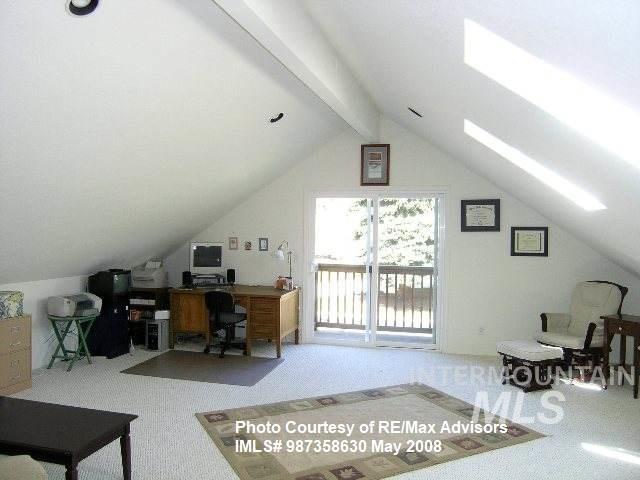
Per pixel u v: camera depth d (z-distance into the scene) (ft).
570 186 11.78
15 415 8.11
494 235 17.33
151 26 7.73
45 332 15.42
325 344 18.89
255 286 19.13
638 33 4.60
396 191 18.16
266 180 18.65
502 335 17.35
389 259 18.94
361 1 7.65
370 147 18.29
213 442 10.01
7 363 12.61
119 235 15.05
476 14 6.21
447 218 17.70
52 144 9.03
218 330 18.22
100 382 13.87
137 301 18.16
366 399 12.71
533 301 17.07
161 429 10.62
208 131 12.01
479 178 17.39
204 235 19.94
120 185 12.02
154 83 9.11
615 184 8.95
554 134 8.46
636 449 9.84
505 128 9.96
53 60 7.26
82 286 16.87
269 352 17.61
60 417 8.04
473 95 9.23
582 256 16.60
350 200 18.83
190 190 14.89
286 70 11.23
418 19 7.33
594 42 5.27
